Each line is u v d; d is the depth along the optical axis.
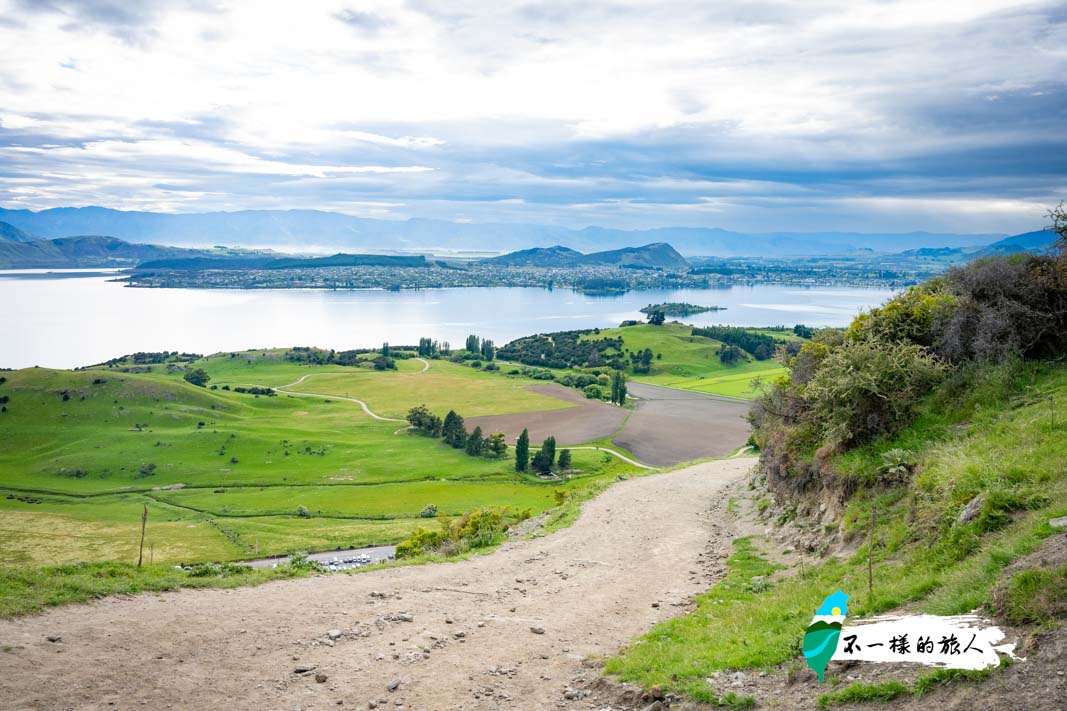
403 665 11.39
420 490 113.25
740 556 20.02
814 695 8.76
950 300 22.30
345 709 9.70
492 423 160.38
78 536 90.06
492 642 12.77
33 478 131.25
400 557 29.38
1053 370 18.89
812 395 21.59
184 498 115.31
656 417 156.62
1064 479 12.61
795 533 20.23
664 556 21.41
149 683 9.98
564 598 16.34
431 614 14.45
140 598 14.16
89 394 179.62
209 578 16.31
